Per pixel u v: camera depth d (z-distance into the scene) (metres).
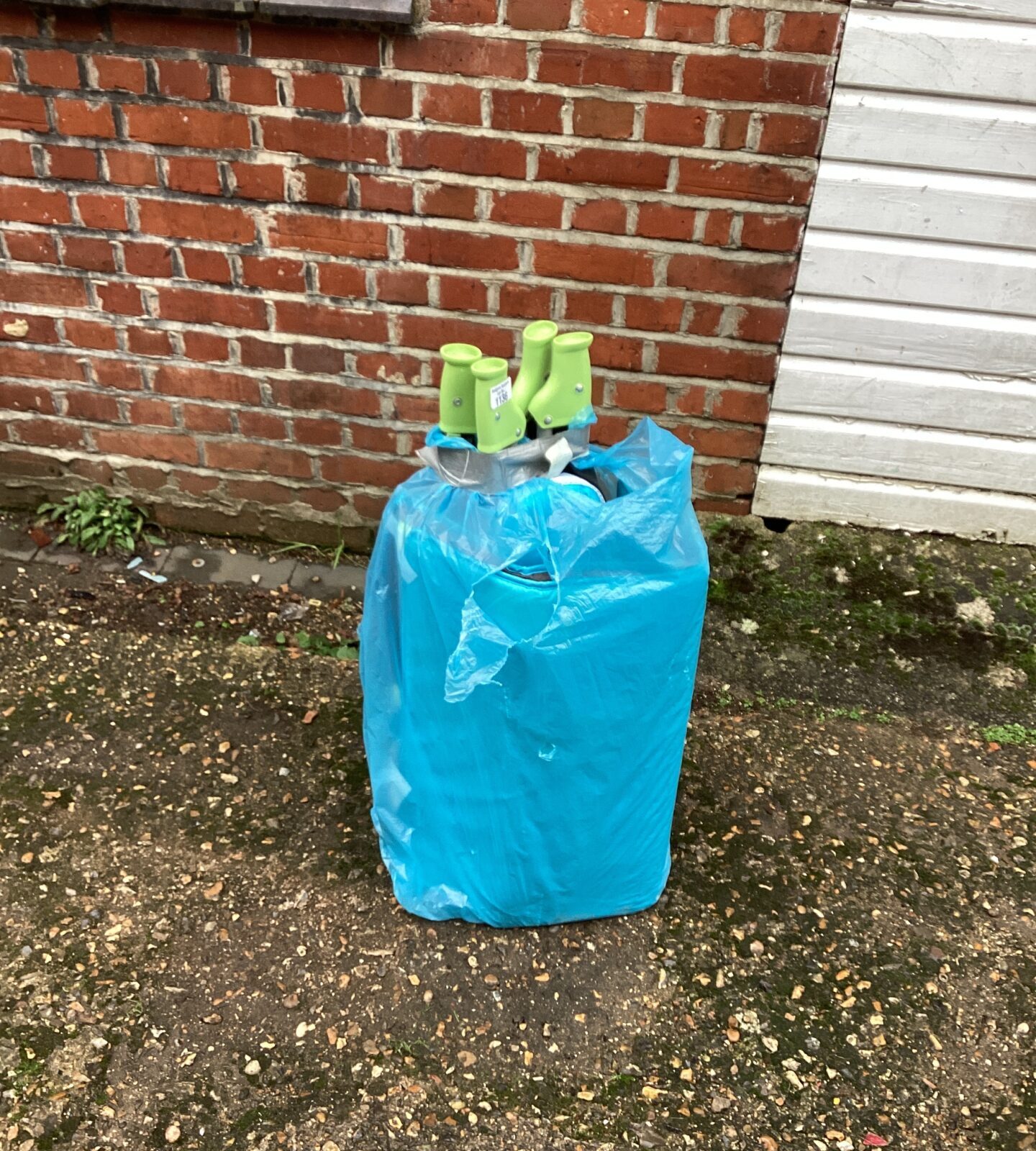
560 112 2.55
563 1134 1.90
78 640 2.89
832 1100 1.97
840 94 2.52
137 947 2.16
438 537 1.83
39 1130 1.86
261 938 2.19
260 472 3.19
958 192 2.63
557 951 2.20
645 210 2.67
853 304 2.81
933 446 3.04
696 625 1.94
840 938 2.25
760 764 2.65
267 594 3.11
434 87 2.54
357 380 2.98
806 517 3.22
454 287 2.82
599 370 2.94
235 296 2.88
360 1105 1.93
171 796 2.49
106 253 2.85
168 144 2.67
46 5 2.49
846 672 2.91
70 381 3.08
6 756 2.55
